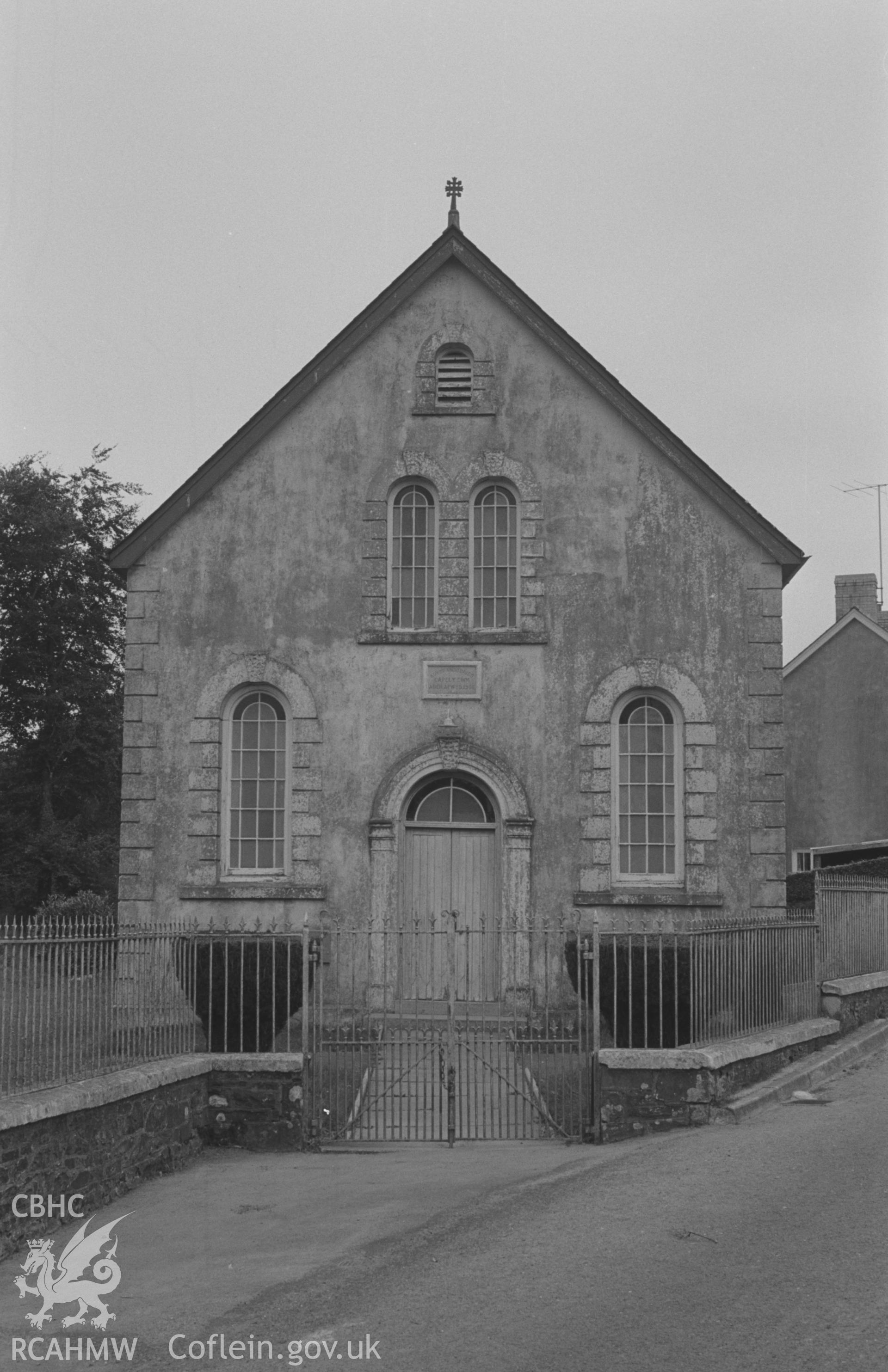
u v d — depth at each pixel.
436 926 20.00
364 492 20.69
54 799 45.16
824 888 18.58
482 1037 17.77
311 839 20.00
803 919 18.33
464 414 20.77
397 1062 16.75
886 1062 17.02
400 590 20.70
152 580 20.62
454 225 20.95
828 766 36.66
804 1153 12.33
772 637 20.11
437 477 20.67
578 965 15.73
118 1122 12.51
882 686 36.25
